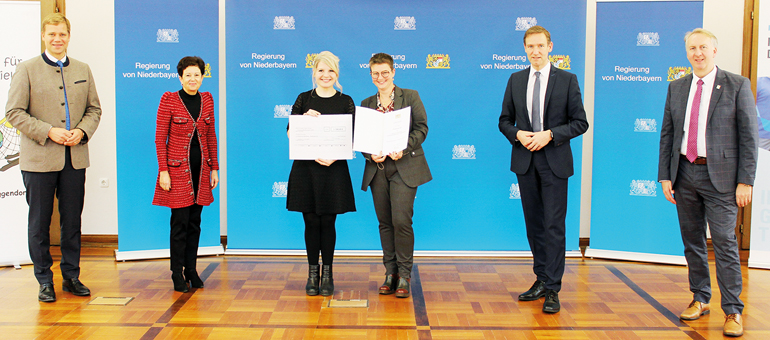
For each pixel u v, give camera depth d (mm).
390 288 2965
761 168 3566
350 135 2758
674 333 2400
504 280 3268
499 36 3746
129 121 3672
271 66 3771
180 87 3717
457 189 3830
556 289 2688
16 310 2631
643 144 3703
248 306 2734
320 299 2863
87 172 4047
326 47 3770
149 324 2463
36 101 2709
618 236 3781
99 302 2768
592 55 4035
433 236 3854
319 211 2824
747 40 3885
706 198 2449
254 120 3797
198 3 3703
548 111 2707
